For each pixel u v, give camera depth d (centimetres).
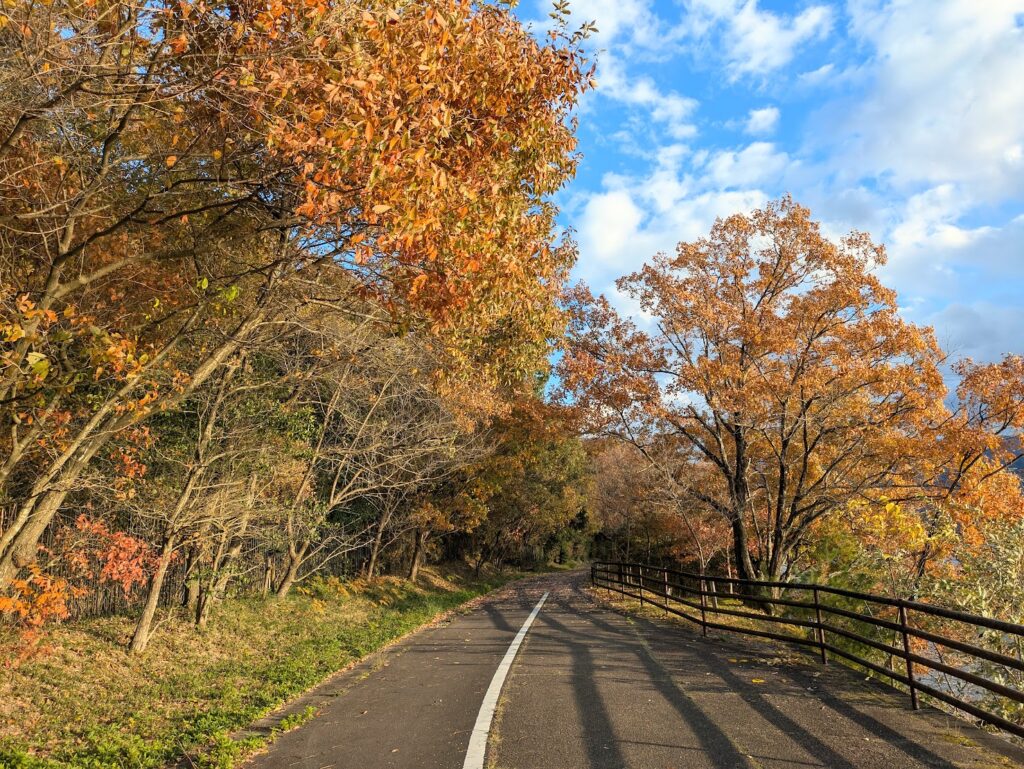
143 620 1083
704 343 2062
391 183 559
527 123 729
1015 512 1803
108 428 809
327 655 1177
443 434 2094
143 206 712
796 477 2250
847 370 1873
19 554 820
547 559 6162
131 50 602
